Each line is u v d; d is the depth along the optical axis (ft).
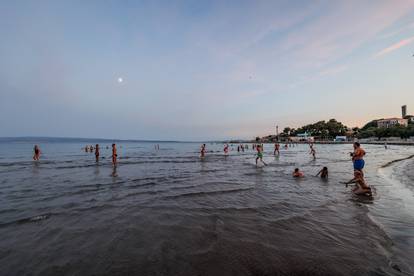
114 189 33.42
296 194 29.86
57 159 92.43
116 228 18.16
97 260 13.28
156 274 11.83
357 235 16.57
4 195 29.48
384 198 27.20
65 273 12.00
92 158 98.99
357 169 30.04
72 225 18.80
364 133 417.08
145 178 43.80
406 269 12.13
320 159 90.63
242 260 13.15
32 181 40.22
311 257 13.47
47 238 16.29
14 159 92.48
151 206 24.48
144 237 16.43
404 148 189.37
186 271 12.07
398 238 15.99
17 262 13.06
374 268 12.27
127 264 12.80
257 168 60.85
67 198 27.96
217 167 64.03
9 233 17.12
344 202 25.61
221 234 16.90
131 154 140.67
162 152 171.63
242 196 28.94
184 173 51.26
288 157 105.29
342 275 11.69
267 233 17.08
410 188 32.48
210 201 26.55
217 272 11.96
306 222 19.36
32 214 21.58
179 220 20.03
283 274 11.79
